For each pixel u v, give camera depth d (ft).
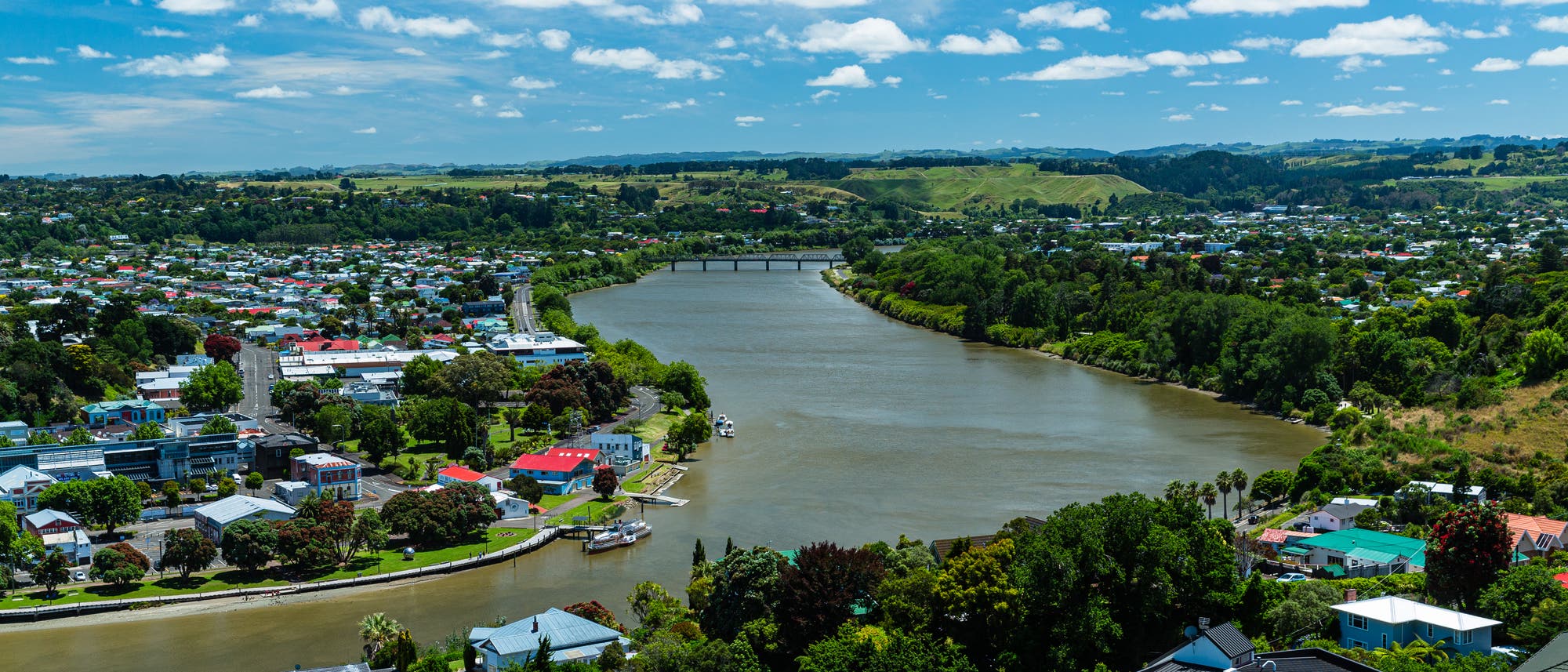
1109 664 514.68
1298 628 518.78
